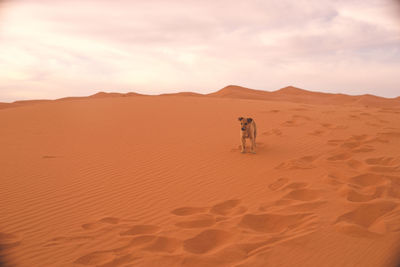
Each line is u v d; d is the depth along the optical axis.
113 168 7.20
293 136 10.17
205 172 6.92
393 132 10.12
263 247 3.64
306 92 78.56
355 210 4.52
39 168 7.20
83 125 12.55
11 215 4.86
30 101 62.56
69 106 18.45
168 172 6.93
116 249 3.80
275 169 6.95
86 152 8.57
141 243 3.94
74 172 6.93
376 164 7.04
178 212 4.96
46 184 6.21
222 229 4.20
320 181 5.95
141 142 9.62
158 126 12.07
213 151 8.62
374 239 3.68
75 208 5.13
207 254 3.58
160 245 3.90
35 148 9.07
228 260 3.42
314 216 4.41
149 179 6.50
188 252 3.62
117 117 14.25
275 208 4.87
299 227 4.17
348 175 6.10
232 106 17.20
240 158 7.92
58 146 9.27
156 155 8.23
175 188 6.01
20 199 5.47
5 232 4.31
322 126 11.64
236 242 3.79
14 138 10.47
